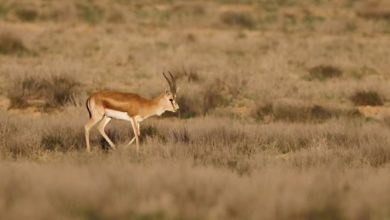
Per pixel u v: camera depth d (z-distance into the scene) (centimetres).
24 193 3184
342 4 17200
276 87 8094
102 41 11412
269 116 6881
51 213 2916
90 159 4528
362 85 8138
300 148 5147
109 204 3047
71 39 11462
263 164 4434
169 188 3300
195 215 2992
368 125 6106
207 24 14150
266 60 9894
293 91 7994
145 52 10456
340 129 5688
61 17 14062
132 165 4109
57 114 6612
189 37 12138
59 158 4681
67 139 5300
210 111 7038
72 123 5678
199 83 8256
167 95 5281
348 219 3058
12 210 2917
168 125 5944
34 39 10962
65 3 15075
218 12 15375
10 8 14450
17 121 5716
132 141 5181
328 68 9306
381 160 4728
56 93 7200
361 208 3084
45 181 3344
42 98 7312
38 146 5006
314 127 5831
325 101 7612
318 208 3100
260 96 7712
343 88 8031
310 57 10362
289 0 17750
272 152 5041
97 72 8838
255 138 5369
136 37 12000
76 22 13838
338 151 4834
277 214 3031
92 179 3409
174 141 5197
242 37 12644
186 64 9312
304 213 3061
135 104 5169
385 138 5322
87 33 12306
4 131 5241
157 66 9244
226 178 3562
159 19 14712
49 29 12338
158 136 5469
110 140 5259
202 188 3303
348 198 3231
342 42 11906
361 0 17438
